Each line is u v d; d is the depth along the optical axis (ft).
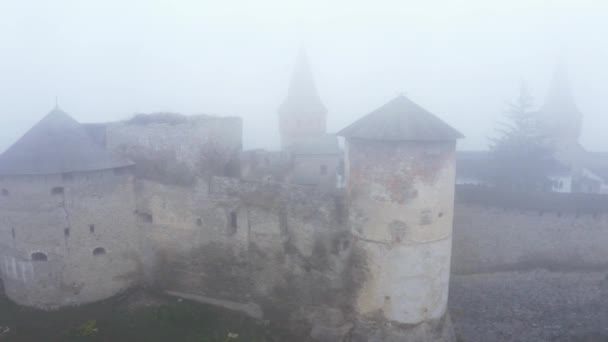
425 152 63.87
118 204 82.89
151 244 85.97
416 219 64.85
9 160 76.48
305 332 73.77
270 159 114.21
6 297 82.07
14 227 77.71
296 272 75.36
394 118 65.51
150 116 89.71
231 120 98.99
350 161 68.95
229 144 98.63
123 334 70.03
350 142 68.69
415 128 63.57
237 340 70.85
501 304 86.58
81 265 79.10
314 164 117.29
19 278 78.89
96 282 80.79
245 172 109.91
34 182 75.61
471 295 87.20
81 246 78.89
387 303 67.51
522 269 87.40
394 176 64.23
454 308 86.84
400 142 63.26
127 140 86.63
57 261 77.25
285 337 73.72
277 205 75.72
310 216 73.51
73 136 80.18
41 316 75.87
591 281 87.20
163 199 83.82
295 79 138.10
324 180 118.11
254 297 79.00
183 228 82.94
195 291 83.46
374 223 66.64
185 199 82.02
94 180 79.46
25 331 71.15
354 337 70.49
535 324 85.66
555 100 166.50
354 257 69.62
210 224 80.79
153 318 74.33
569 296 86.84
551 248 87.15
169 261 84.94
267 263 77.41
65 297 78.23
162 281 85.81
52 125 80.02
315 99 137.69
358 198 67.92
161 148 84.58
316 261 73.51
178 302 81.20
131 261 85.46
